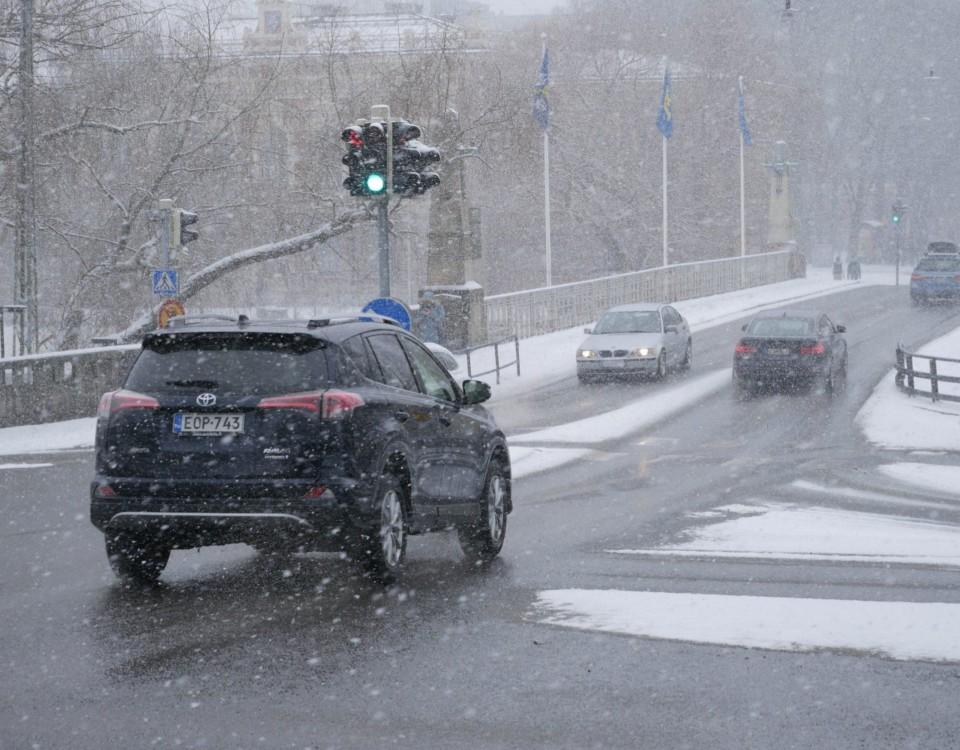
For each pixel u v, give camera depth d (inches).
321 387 399.9
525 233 3545.8
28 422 1098.1
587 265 3722.9
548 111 2247.8
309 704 283.0
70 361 1133.7
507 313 1908.2
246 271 2142.0
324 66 1882.4
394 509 424.2
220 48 1779.0
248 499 391.5
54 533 557.3
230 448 394.9
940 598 400.5
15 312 1280.8
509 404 1269.7
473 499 482.0
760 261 3243.1
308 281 2576.3
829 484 753.6
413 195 922.7
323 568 463.8
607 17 3713.1
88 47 1514.5
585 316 2188.7
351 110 1758.1
